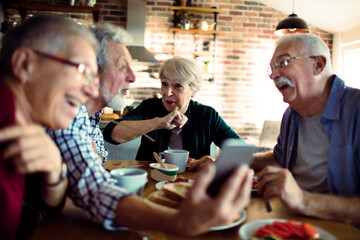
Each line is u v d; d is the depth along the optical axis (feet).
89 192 2.52
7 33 2.33
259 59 15.58
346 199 2.76
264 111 15.70
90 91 2.37
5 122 1.99
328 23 14.48
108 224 2.30
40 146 2.01
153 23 15.07
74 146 2.66
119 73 3.70
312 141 3.98
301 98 3.82
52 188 2.36
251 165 4.67
